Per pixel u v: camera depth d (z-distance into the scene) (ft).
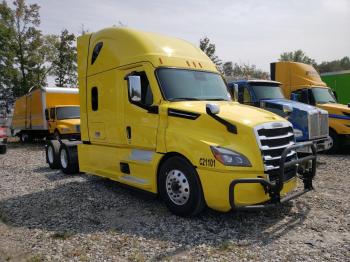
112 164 25.23
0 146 53.21
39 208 22.25
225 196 17.47
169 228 18.24
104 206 22.34
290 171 19.74
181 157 19.40
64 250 15.85
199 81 22.67
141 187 22.07
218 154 17.43
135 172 22.90
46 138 67.92
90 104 27.20
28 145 69.21
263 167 17.52
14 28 127.95
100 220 19.72
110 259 14.87
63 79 143.23
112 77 24.31
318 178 29.25
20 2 126.93
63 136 56.70
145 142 21.57
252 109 20.90
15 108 79.15
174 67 22.04
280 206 21.43
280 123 19.22
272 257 14.83
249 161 17.40
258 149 17.52
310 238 16.74
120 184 28.25
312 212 20.36
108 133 25.12
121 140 23.71
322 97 44.55
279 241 16.44
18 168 38.17
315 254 15.03
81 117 28.76
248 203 17.46
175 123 19.86
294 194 19.45
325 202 22.20
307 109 34.58
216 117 18.29
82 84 28.14
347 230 17.67
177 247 15.97
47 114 60.08
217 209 18.22
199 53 24.95
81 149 29.19
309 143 20.21
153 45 22.48
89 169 28.30
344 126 41.78
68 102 64.18
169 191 20.15
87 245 16.33
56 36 139.85
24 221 19.84
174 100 20.84
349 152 44.60
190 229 18.04
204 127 18.69
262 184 17.39
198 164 18.17
